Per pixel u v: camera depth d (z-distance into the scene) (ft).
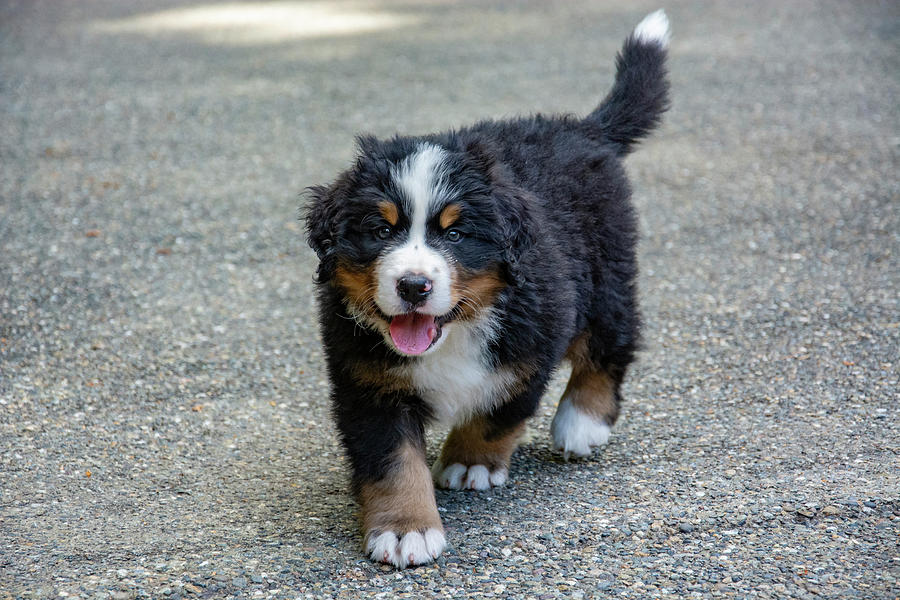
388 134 12.14
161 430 7.29
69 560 6.36
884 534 6.38
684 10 19.24
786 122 12.28
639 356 7.84
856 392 7.38
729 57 15.52
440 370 6.56
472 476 6.87
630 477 6.89
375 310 6.46
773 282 8.56
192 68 16.15
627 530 6.49
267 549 6.45
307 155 11.73
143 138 12.50
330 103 13.84
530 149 7.04
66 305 8.45
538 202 6.74
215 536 6.53
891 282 8.43
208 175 11.14
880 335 7.85
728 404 7.39
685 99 13.51
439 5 21.53
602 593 6.15
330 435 7.28
